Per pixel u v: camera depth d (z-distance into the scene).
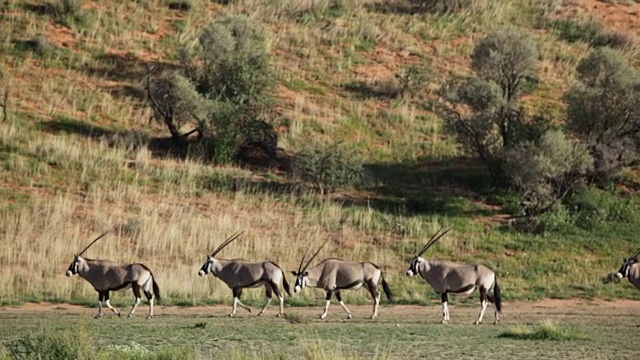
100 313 80.12
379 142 137.62
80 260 80.12
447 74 153.75
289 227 113.38
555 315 84.81
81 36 152.25
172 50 151.62
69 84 141.38
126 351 49.69
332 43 159.00
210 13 163.25
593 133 127.06
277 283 82.31
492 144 127.31
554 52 160.88
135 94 141.88
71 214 111.50
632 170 132.38
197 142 132.25
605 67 127.06
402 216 117.75
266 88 136.75
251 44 146.25
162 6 163.00
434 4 172.25
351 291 97.50
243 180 123.75
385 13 170.12
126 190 117.38
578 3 177.88
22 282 95.44
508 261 108.69
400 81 150.62
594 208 119.69
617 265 108.75
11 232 105.50
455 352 54.94
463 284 76.56
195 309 87.94
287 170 129.12
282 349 55.66
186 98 128.38
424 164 133.00
